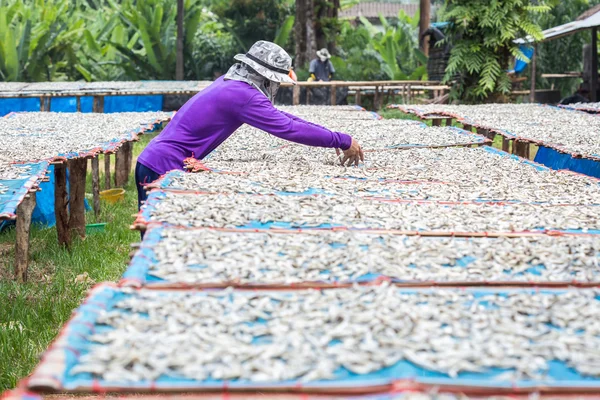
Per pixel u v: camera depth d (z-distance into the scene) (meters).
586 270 2.55
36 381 1.62
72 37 19.42
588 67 15.06
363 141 6.42
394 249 2.73
